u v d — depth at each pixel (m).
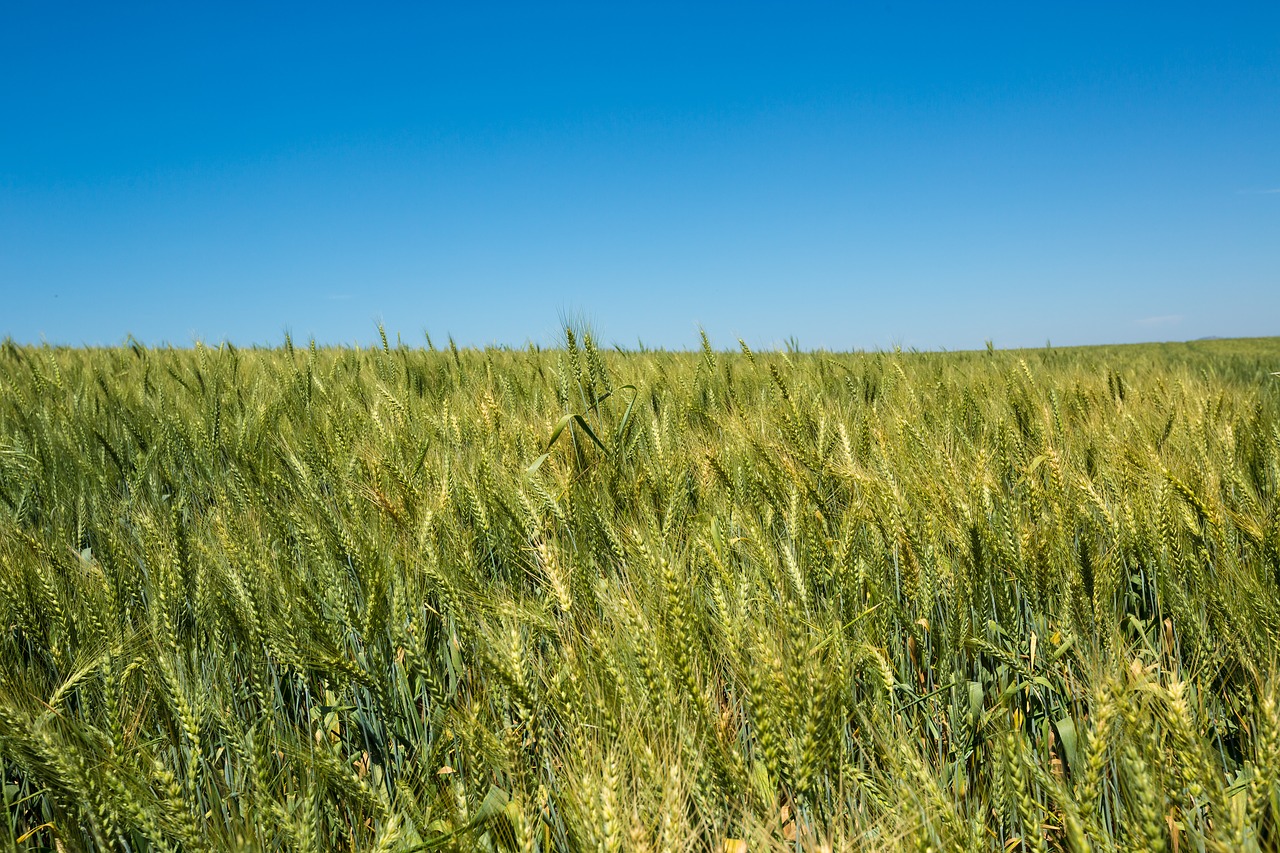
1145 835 1.65
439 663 2.75
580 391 5.05
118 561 2.99
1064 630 2.54
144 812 1.82
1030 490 3.37
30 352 9.23
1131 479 3.25
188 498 4.19
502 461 3.89
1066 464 3.48
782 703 1.95
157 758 2.25
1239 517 2.91
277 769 2.33
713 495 3.54
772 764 1.94
